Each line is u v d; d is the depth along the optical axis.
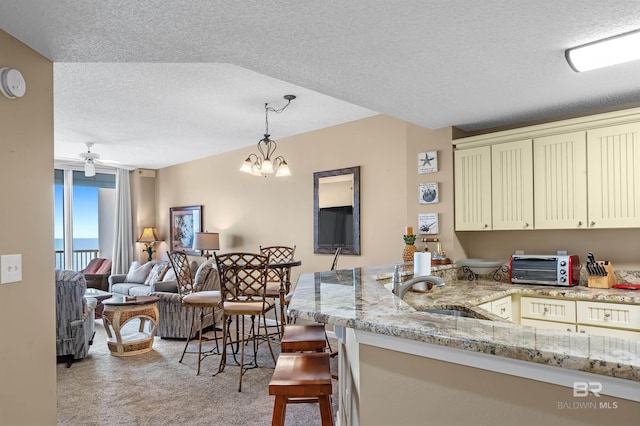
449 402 1.22
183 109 4.32
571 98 3.08
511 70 2.52
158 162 7.62
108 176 8.24
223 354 3.80
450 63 2.41
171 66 3.19
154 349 4.58
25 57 1.98
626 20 1.90
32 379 1.98
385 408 1.37
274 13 1.80
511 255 3.82
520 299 3.25
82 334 4.06
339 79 2.67
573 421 1.01
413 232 4.07
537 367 1.06
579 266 3.36
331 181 5.10
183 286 4.80
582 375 0.99
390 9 1.80
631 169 2.93
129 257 8.13
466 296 2.85
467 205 3.72
